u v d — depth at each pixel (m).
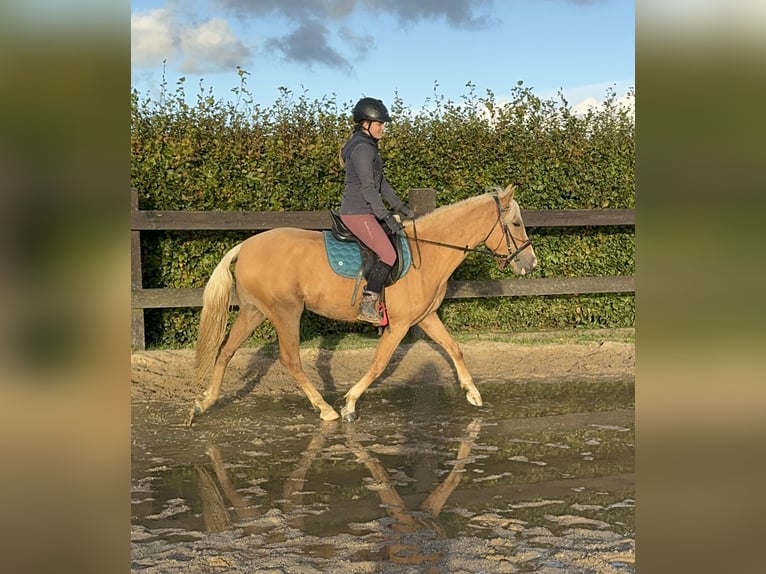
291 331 5.54
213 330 5.33
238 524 3.58
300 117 8.23
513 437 5.19
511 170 8.74
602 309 9.20
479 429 5.40
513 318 9.00
